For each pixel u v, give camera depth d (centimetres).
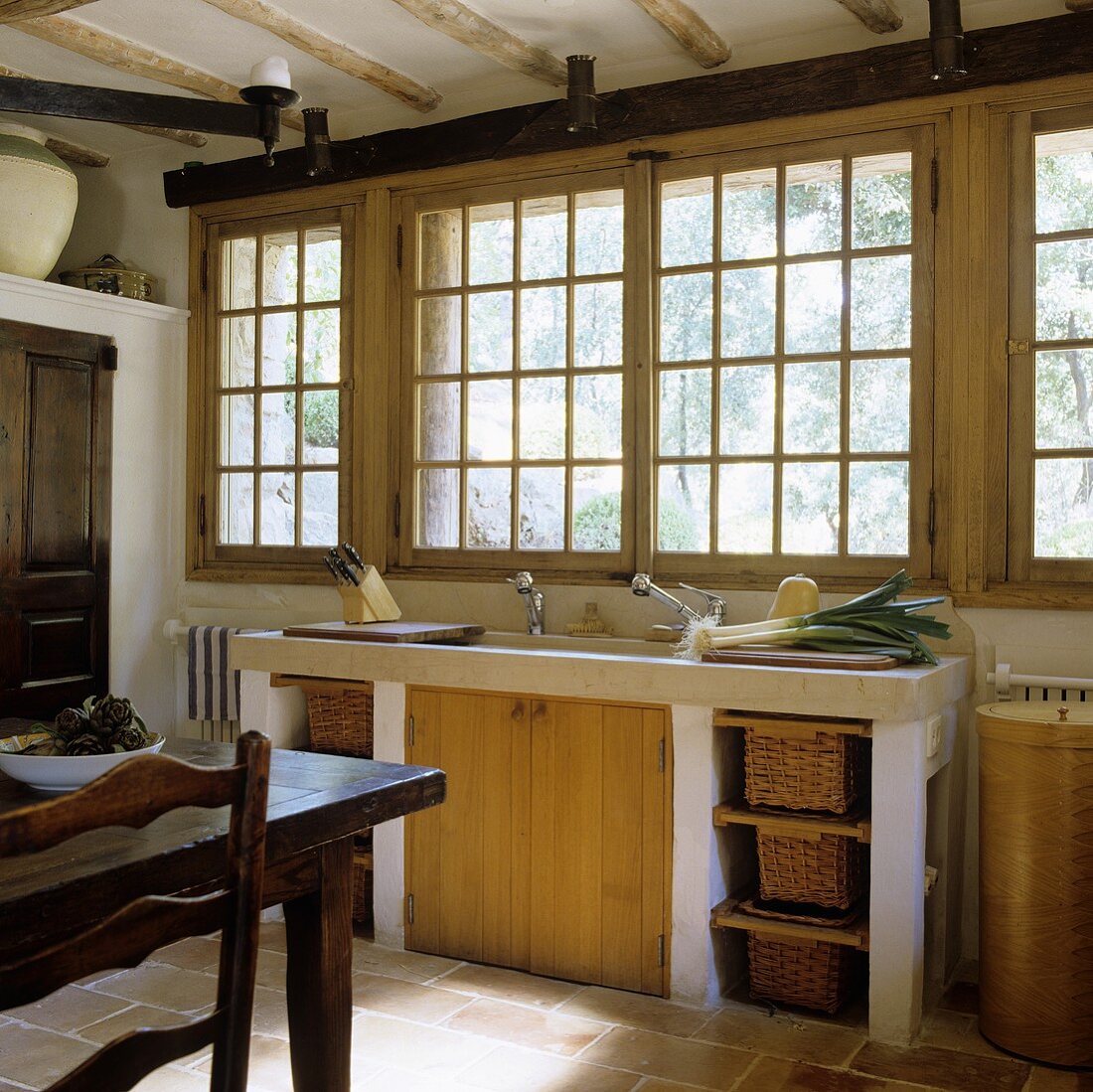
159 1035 127
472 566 393
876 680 267
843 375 341
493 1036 275
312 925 191
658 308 367
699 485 362
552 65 360
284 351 433
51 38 336
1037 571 317
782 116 342
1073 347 313
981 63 317
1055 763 262
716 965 299
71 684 404
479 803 321
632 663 296
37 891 140
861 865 309
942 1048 272
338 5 329
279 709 360
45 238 392
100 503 414
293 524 429
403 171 400
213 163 440
